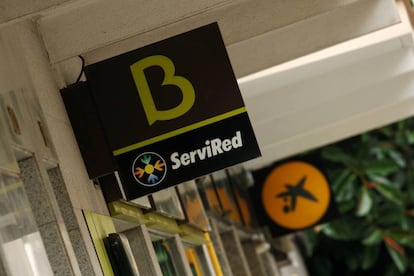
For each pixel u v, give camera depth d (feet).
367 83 38.96
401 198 60.29
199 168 23.12
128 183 23.30
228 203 44.47
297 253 67.10
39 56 23.70
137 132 23.41
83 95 24.13
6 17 21.39
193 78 23.38
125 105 23.54
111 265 23.56
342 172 60.70
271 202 52.08
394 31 34.24
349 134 51.01
